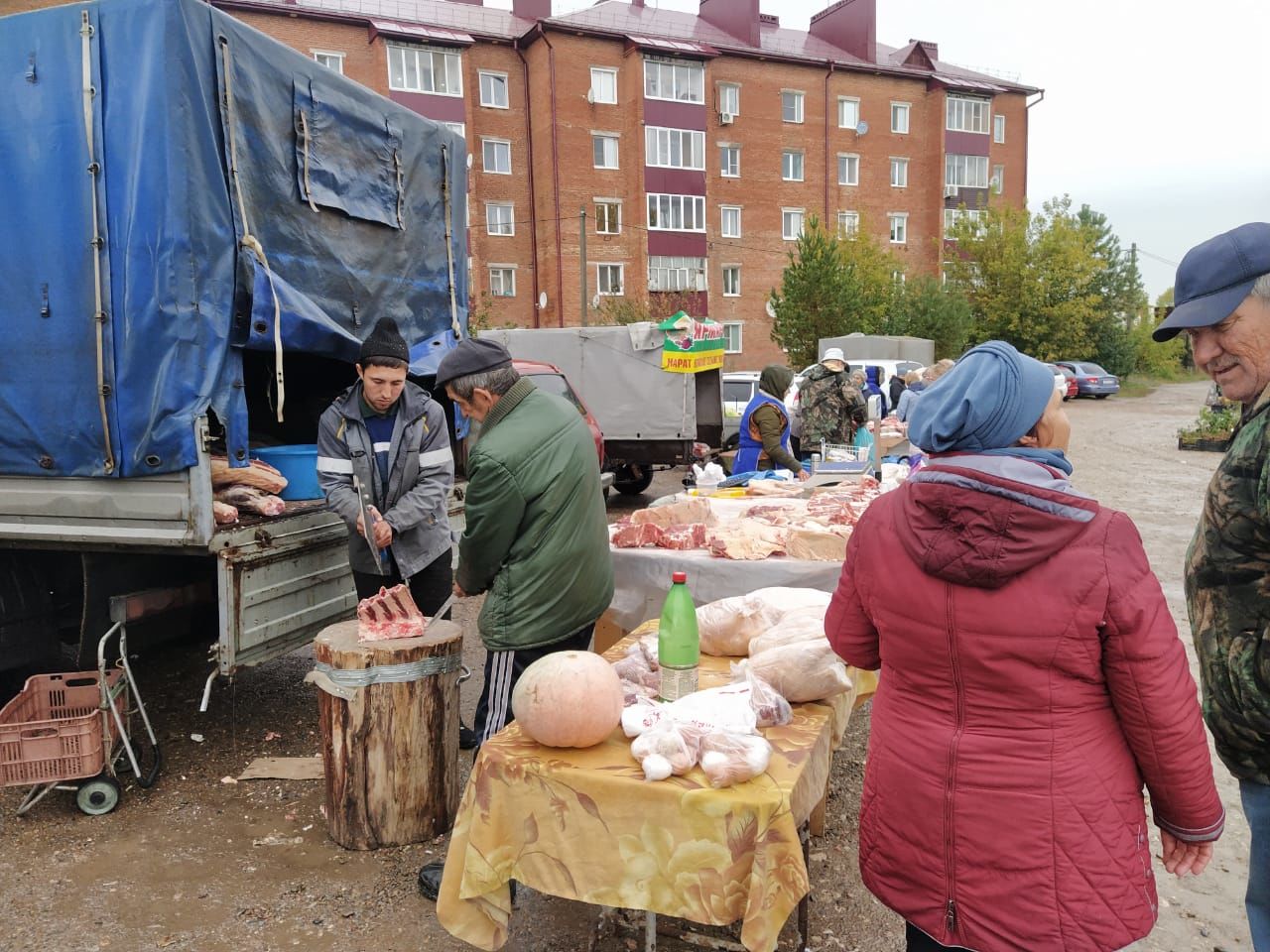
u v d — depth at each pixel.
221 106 3.70
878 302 30.59
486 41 31.44
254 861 3.24
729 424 15.31
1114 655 1.53
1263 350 1.84
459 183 5.84
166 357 3.47
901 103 38.28
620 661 2.68
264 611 3.75
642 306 30.91
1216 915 2.98
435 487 3.96
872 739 1.82
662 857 2.00
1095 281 42.53
